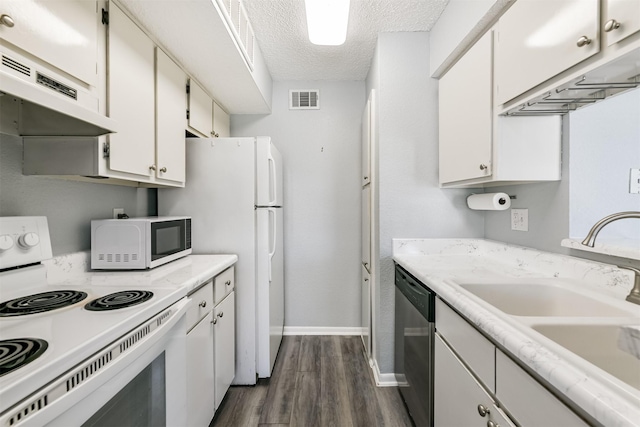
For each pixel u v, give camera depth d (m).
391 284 1.98
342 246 2.81
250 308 1.96
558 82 0.99
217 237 1.95
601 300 0.97
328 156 2.80
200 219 1.94
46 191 1.26
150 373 0.94
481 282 1.23
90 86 1.09
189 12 1.32
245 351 1.97
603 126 1.27
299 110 2.79
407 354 1.66
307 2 1.54
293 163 2.80
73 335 0.71
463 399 1.03
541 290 1.19
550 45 1.00
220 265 1.60
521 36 1.14
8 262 1.01
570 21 0.92
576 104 1.18
